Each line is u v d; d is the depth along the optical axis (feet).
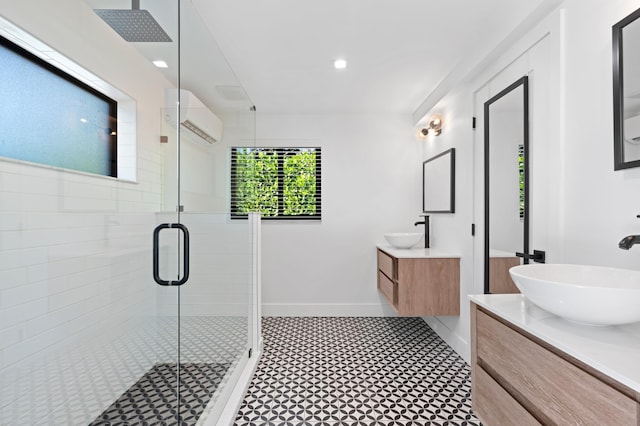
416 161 13.61
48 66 3.90
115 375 4.55
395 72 9.69
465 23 7.25
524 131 6.64
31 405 3.46
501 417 4.04
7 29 3.50
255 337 9.44
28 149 3.56
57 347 3.78
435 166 11.82
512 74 7.19
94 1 4.41
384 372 8.66
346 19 7.04
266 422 6.60
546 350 3.30
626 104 4.29
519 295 4.90
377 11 6.76
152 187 5.39
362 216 13.58
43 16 3.87
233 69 9.44
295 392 7.70
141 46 5.22
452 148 10.30
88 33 4.43
